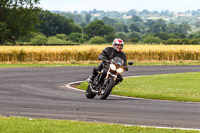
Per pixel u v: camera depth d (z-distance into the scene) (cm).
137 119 2303
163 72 6775
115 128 1978
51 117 2342
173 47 10525
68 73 6316
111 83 3139
